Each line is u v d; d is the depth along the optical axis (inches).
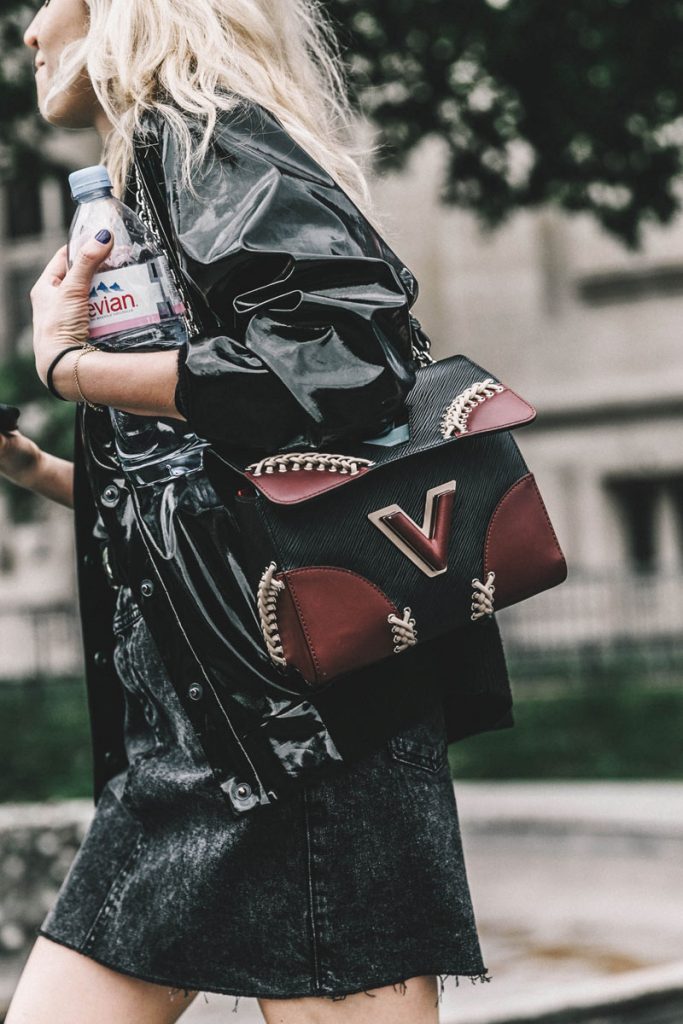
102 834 76.4
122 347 70.9
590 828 298.7
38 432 347.3
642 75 325.1
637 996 154.9
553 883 256.7
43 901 195.5
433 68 327.6
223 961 67.8
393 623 65.1
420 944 67.4
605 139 339.9
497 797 328.2
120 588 75.7
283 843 67.0
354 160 84.4
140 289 70.9
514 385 676.7
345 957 66.2
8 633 592.1
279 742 66.8
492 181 358.9
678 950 199.3
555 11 315.9
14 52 309.1
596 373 662.5
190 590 69.2
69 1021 72.7
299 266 63.7
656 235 645.3
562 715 459.5
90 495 78.0
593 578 610.9
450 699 77.2
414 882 67.7
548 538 69.7
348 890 66.6
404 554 65.6
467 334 682.8
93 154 442.3
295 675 66.8
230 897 67.8
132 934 71.6
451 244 684.1
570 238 666.2
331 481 64.2
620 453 657.0
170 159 67.8
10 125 321.7
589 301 663.8
